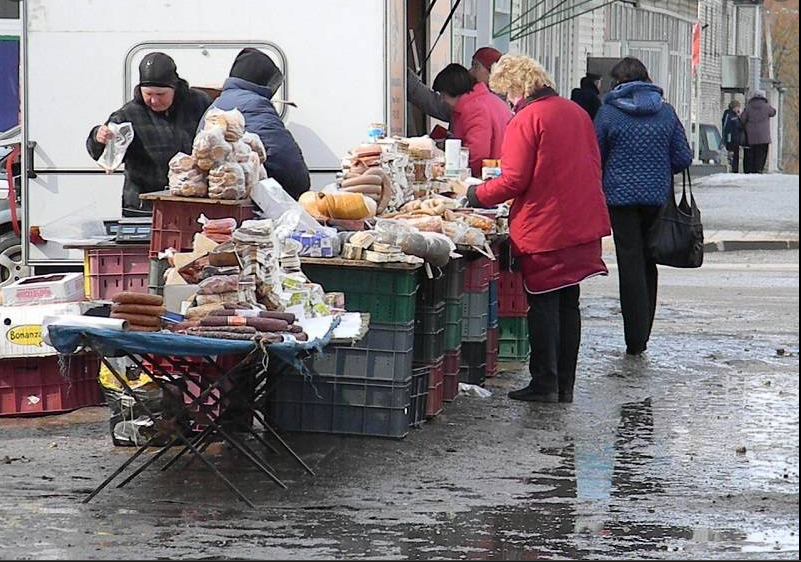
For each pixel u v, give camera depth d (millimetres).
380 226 14383
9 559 10180
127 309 11812
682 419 15703
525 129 15953
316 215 14680
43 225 17844
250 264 12547
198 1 17703
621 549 10719
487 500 12109
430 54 23688
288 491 12227
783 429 15227
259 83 15688
